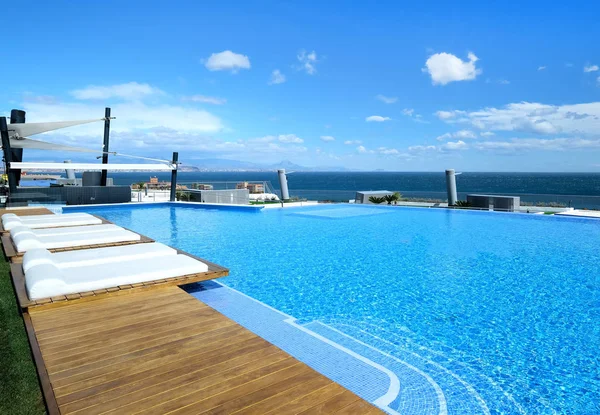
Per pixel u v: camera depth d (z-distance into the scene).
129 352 3.12
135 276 4.91
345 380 3.42
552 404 3.12
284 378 2.71
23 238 6.74
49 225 9.06
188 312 4.08
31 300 4.19
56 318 3.89
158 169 17.95
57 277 4.38
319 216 15.59
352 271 7.40
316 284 6.52
